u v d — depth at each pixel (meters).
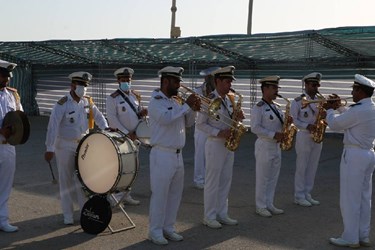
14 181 9.10
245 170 10.59
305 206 7.62
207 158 6.39
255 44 12.64
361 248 5.79
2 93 6.04
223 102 6.29
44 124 19.17
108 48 15.46
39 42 16.00
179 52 15.10
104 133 5.83
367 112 5.60
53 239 5.90
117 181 5.71
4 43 16.72
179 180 5.90
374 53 13.24
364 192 5.81
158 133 5.69
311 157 7.73
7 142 5.96
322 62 14.41
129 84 7.51
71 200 6.47
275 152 7.03
